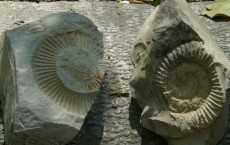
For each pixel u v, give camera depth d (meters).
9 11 0.81
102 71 0.64
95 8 0.84
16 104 0.58
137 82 0.64
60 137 0.59
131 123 0.67
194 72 0.61
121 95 0.69
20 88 0.59
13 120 0.58
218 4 0.83
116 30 0.79
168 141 0.63
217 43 0.74
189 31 0.61
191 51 0.61
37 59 0.61
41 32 0.62
